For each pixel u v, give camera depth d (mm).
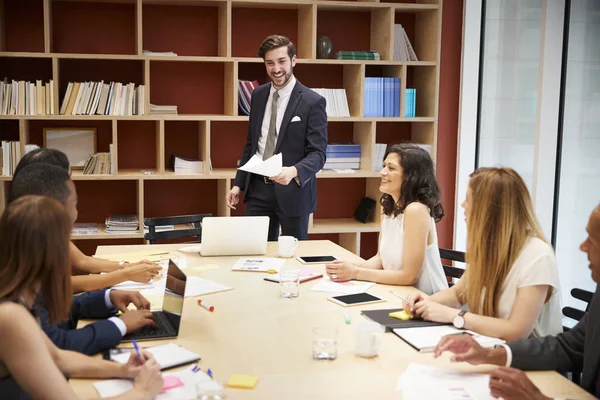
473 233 2338
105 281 2629
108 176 4785
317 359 1963
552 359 1944
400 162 2967
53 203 1694
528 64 4852
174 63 5168
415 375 1830
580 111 4504
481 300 2387
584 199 4531
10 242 1636
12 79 4855
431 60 5285
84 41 4992
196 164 4984
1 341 1569
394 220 3062
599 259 1713
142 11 5027
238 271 3055
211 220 3297
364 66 5098
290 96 4203
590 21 4402
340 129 5539
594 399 1730
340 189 5633
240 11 5230
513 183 2291
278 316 2387
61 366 1780
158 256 3316
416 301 2375
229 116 4906
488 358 1882
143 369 1688
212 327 2252
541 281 2207
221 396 1580
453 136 5484
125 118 4770
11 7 4848
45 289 1688
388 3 5078
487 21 5305
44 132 4953
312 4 4934
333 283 2857
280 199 4129
